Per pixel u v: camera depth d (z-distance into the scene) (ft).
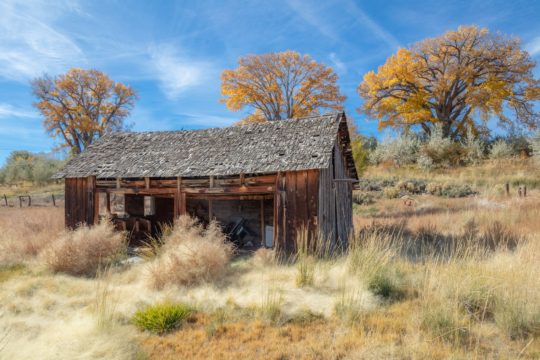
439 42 115.96
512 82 112.78
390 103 127.13
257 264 30.78
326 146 35.76
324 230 35.24
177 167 39.93
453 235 38.60
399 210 64.54
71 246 31.27
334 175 40.60
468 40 114.21
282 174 35.58
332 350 15.33
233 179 37.96
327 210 36.76
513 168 90.99
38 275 29.40
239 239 46.37
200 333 17.62
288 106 137.39
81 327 17.22
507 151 102.47
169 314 18.79
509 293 18.72
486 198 65.46
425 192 80.53
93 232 34.45
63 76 157.17
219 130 46.80
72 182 45.88
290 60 132.46
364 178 95.61
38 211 68.74
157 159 43.27
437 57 119.34
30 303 22.68
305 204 34.40
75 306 22.02
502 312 17.62
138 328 18.26
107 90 167.63
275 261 31.73
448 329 16.53
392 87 128.36
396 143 117.50
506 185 69.05
